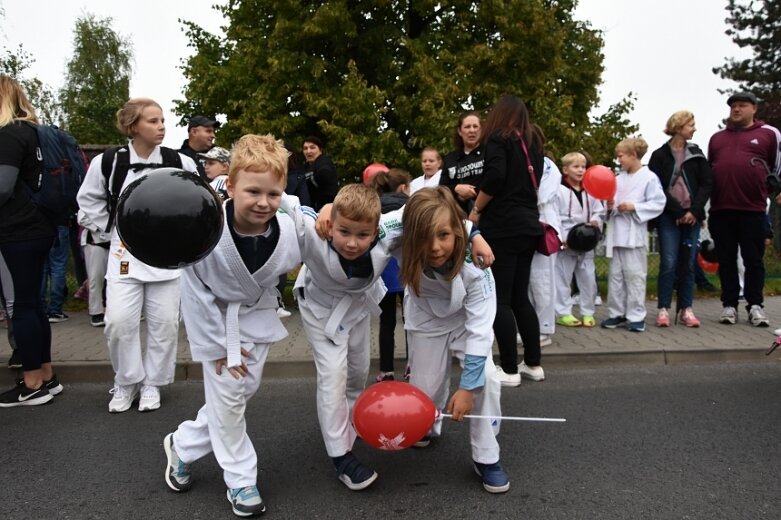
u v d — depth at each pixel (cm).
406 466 298
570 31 1869
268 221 239
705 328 571
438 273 258
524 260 425
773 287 817
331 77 1504
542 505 256
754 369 469
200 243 196
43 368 411
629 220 552
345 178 1409
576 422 354
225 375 246
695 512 248
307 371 460
